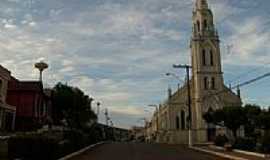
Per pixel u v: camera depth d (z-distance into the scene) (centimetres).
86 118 5578
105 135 10462
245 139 3956
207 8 8025
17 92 4572
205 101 7650
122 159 2717
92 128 5981
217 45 7888
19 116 4478
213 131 7500
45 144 2311
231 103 7688
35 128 4366
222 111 5169
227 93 7738
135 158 2809
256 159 2775
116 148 4278
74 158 2808
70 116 5375
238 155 3173
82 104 5475
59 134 3164
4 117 3897
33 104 4553
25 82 4706
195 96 7788
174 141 7956
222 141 4709
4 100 3897
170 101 8262
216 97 7669
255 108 4997
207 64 7812
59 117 5375
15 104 4534
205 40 7881
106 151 3681
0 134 3114
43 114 4906
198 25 8031
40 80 4759
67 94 5362
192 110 7881
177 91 8306
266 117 4719
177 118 8175
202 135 7494
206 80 7762
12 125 4097
